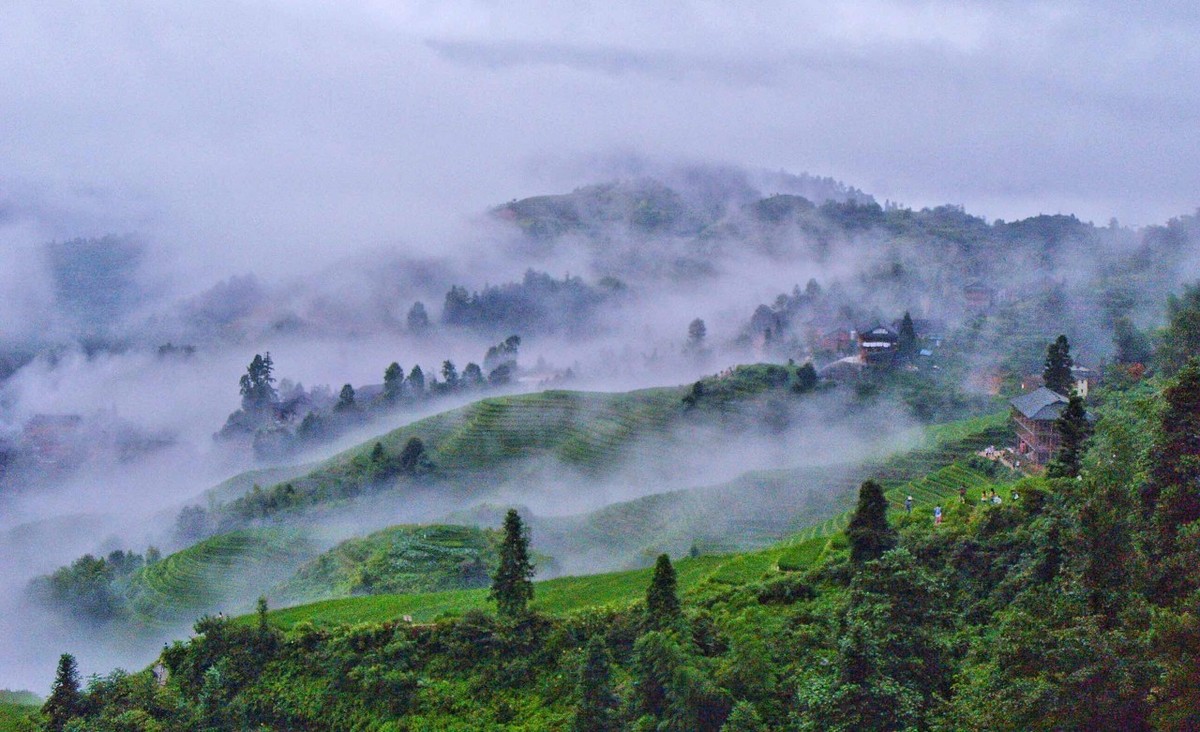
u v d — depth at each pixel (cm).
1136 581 5775
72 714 8475
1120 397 13375
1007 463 14350
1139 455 6800
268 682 9494
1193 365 6712
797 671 6944
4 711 9962
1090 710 4912
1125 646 5088
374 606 11044
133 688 8775
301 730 9094
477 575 13800
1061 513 7194
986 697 5328
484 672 8794
